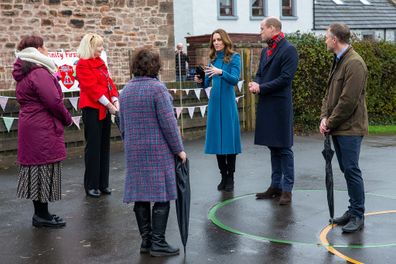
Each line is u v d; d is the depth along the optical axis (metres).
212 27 24.80
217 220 6.30
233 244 5.52
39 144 5.91
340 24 5.71
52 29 13.55
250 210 6.70
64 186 8.09
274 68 6.84
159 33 15.13
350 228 5.81
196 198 7.28
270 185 7.55
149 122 5.03
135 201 5.10
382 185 7.96
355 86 5.54
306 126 13.48
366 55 14.67
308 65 13.16
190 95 12.16
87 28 14.06
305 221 6.25
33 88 5.84
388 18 30.12
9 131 9.58
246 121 13.30
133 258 5.19
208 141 7.54
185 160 5.19
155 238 5.21
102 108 7.34
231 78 7.39
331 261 5.05
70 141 10.43
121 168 9.27
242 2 25.81
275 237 5.71
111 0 14.38
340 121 5.67
